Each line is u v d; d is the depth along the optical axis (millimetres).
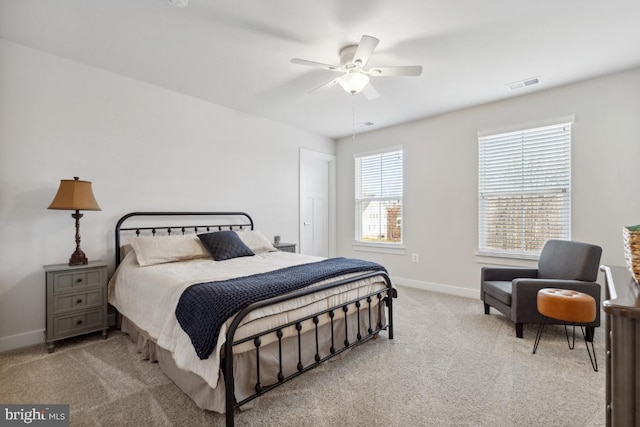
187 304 1751
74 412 1652
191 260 2930
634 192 2846
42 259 2547
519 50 2475
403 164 4512
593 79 3012
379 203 4855
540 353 2340
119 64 2760
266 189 4293
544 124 3285
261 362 1776
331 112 4027
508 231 3598
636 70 2811
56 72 2613
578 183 3115
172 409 1679
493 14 2029
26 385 1906
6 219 2398
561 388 1875
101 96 2854
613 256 2941
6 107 2393
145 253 2684
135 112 3072
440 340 2586
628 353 710
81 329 2494
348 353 2350
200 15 2061
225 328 1551
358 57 2148
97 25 2180
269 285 1847
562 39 2318
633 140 2838
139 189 3104
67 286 2430
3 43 2373
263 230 4254
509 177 3576
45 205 2562
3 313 2387
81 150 2746
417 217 4367
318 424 1565
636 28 2176
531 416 1618
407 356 2303
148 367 2127
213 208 3703
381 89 3254
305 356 2051
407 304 3578
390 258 4688
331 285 2086
